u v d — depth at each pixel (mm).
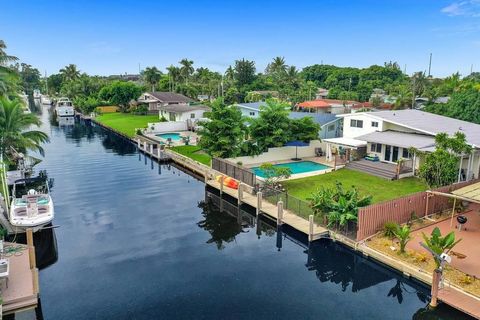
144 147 50969
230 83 116500
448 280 16594
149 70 112000
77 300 16500
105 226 25250
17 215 23484
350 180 33250
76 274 18750
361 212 20531
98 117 88000
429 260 18453
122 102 93688
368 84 124750
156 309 15867
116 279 18281
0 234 21172
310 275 18953
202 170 39031
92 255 20875
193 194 33031
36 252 21172
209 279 18359
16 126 32125
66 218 26656
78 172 40656
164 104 87062
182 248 22031
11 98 39781
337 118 47750
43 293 17016
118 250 21562
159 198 31734
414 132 37281
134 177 38781
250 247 22406
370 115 39844
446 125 38125
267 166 30922
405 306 16234
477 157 32531
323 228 22859
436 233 18078
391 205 21938
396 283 18250
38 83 186375
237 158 39406
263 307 16047
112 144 59062
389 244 20188
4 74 32781
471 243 20250
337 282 18281
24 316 15359
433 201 24234
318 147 44031
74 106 106062
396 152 36438
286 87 112062
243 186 31578
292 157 42750
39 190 32406
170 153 47375
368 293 17281
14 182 31906
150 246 22172
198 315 15445
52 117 98312
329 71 155125
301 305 16219
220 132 38219
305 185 31938
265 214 26328
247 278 18531
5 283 16359
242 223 26609
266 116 40219
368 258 20000
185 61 112438
